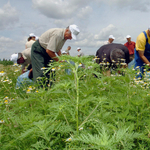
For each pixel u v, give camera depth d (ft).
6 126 5.05
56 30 10.75
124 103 6.13
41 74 10.84
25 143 4.23
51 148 4.14
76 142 3.77
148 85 9.52
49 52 10.71
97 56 13.80
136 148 4.43
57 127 4.38
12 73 16.26
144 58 13.43
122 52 12.57
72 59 4.39
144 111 5.75
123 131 2.90
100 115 5.32
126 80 7.87
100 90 7.43
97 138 2.68
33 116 4.59
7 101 7.15
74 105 4.33
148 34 12.99
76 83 4.53
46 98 5.89
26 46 15.21
